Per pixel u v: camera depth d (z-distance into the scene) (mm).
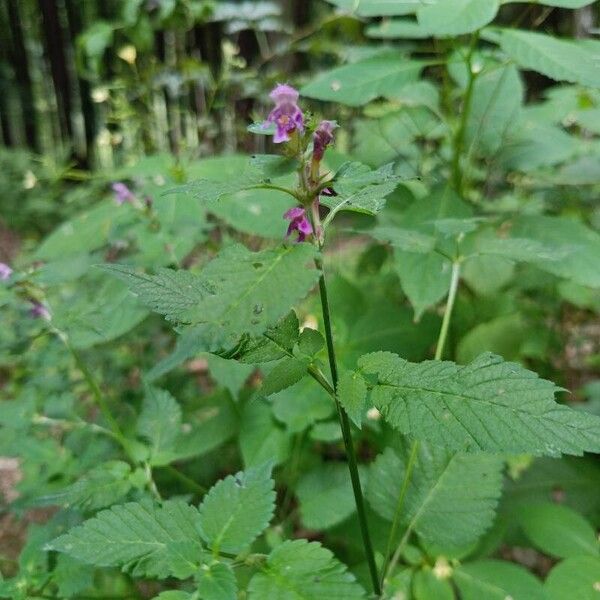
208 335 143
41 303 310
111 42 562
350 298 397
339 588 156
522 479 330
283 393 321
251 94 559
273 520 326
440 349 286
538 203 422
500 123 385
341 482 297
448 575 253
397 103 460
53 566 255
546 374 423
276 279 146
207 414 381
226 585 158
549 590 241
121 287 365
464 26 282
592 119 429
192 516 182
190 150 534
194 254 470
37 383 333
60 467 324
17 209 822
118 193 380
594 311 509
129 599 289
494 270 386
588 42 336
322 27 544
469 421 161
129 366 432
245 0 546
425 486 256
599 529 309
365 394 175
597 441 151
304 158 176
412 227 350
